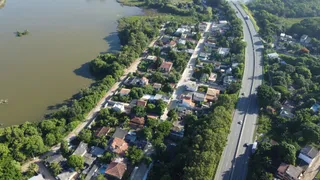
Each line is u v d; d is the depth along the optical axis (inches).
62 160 5861.2
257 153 5787.4
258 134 6604.3
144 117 7111.2
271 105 7411.4
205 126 6107.3
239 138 6432.1
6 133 6112.2
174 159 5693.9
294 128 6609.3
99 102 7805.1
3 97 7869.1
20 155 5698.8
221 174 5521.7
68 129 6555.1
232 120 6968.5
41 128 6427.2
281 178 5310.0
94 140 6264.8
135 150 5994.1
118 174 5497.1
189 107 7559.1
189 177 4891.7
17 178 5339.6
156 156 5979.3
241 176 5511.8
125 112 7283.5
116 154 5989.2
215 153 5452.8
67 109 7037.4
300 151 5708.7
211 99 7834.6
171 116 7062.0
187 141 6018.7
